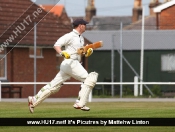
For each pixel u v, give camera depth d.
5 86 107.56
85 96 47.91
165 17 134.25
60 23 120.50
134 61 128.50
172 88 126.56
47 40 117.12
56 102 74.38
